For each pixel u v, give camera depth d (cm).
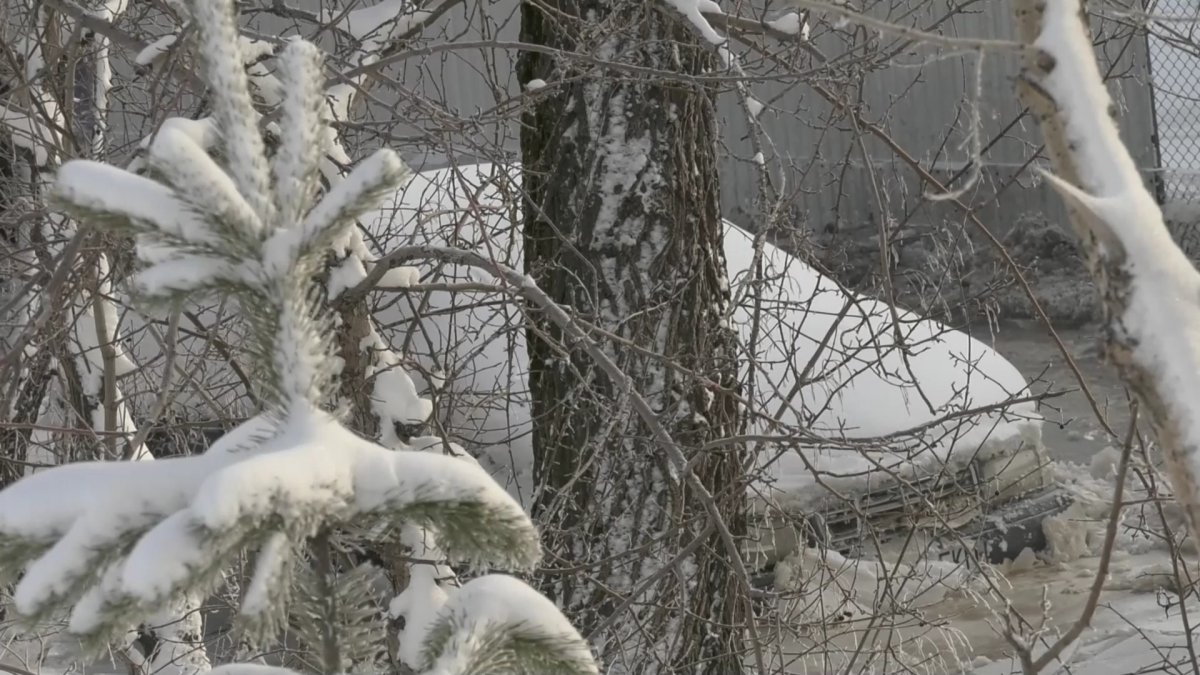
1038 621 750
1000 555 825
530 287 406
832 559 709
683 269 556
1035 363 1457
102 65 522
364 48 542
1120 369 134
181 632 452
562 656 160
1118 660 662
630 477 541
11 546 138
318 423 145
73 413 511
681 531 504
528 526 150
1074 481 1009
